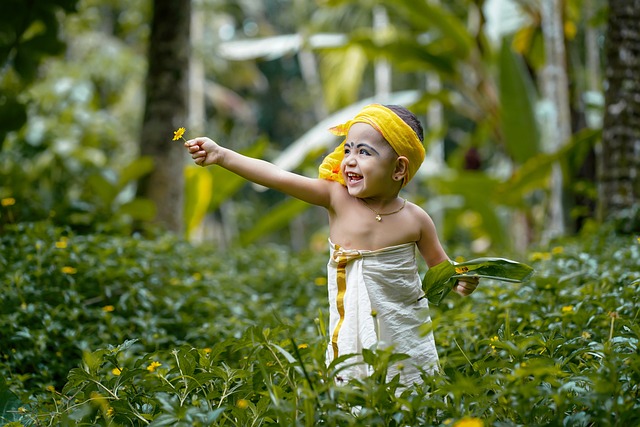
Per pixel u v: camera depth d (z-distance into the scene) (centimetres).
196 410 280
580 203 1097
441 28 1231
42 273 536
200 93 2198
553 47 1111
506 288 512
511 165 1301
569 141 1066
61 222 830
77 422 314
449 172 1591
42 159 1148
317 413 276
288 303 702
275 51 1296
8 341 457
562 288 479
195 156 354
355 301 343
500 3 1351
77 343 468
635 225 748
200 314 580
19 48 882
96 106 1483
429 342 354
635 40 816
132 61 1889
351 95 1884
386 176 347
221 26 2528
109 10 2252
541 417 289
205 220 2300
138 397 338
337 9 2069
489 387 287
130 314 553
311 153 1219
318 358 286
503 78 1163
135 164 946
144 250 692
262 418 303
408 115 354
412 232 356
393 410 278
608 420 266
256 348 329
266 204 3228
